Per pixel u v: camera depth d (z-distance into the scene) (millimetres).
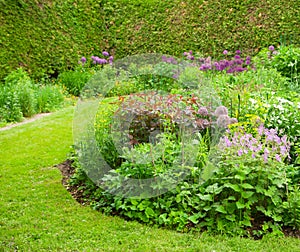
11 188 3873
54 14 12039
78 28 12633
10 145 5359
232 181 3117
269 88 5230
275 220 2961
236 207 3027
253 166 3129
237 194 3098
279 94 5238
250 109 4254
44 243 2840
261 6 11680
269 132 3326
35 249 2764
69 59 11602
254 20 11555
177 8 12945
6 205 3500
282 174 3100
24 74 9508
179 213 3115
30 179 4117
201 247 2719
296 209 2984
